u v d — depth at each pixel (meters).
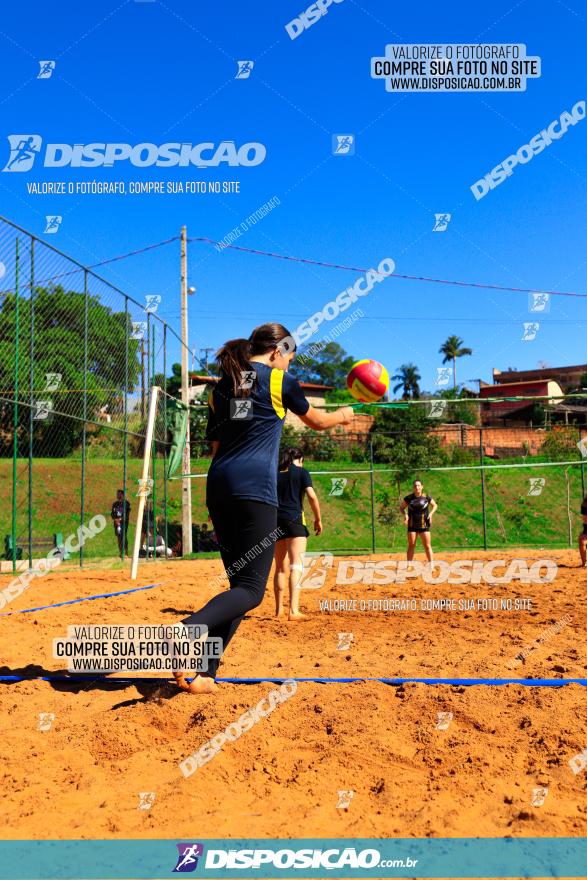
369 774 2.96
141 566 14.55
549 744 3.23
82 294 13.53
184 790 2.80
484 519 19.38
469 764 3.05
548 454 32.00
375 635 6.06
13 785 2.91
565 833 2.44
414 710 3.65
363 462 31.75
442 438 34.12
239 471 3.67
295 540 7.19
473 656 5.00
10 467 22.08
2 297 11.58
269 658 5.06
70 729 3.54
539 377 80.62
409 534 13.30
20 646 5.38
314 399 35.84
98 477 22.84
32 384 11.94
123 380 15.41
